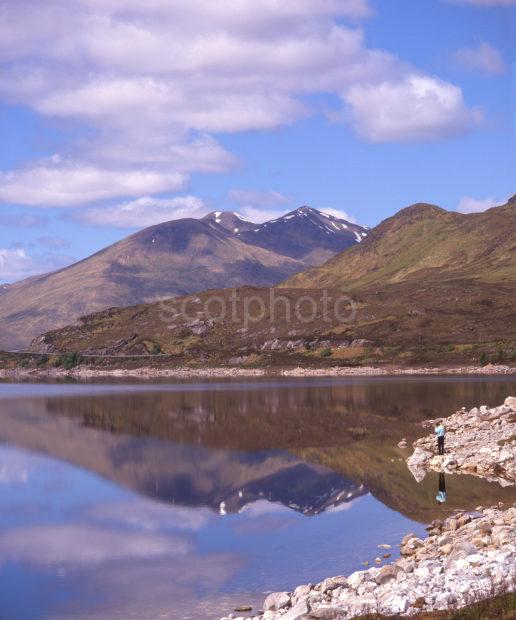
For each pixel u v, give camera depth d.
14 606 33.84
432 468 62.03
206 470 68.75
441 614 22.50
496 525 37.69
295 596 30.70
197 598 33.97
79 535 46.44
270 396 153.00
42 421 115.12
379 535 42.94
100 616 32.28
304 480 61.66
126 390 195.00
